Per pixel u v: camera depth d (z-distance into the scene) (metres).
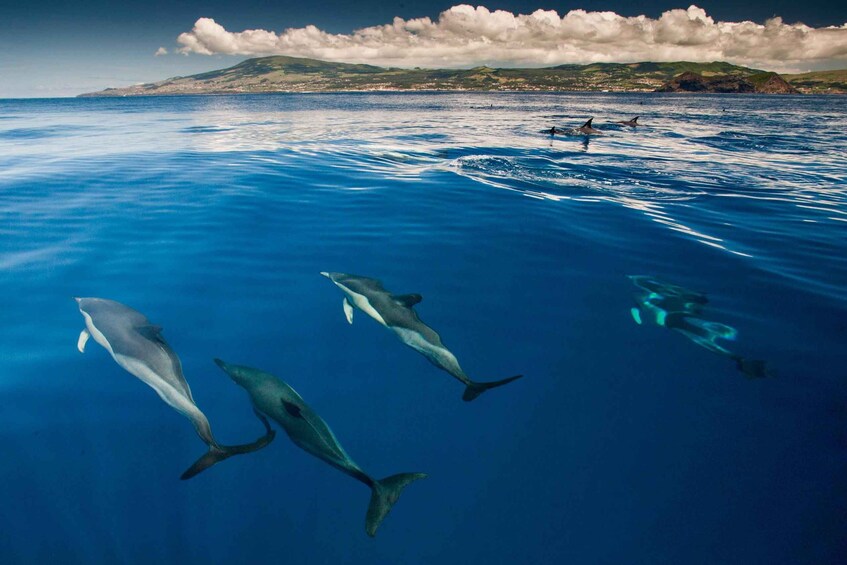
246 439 4.55
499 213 11.16
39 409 4.73
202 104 75.75
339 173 15.06
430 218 10.70
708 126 35.41
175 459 4.28
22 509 3.73
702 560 3.56
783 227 10.50
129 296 6.93
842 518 3.83
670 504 3.97
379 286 7.11
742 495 4.04
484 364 5.73
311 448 4.30
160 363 5.23
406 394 5.22
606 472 4.27
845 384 5.31
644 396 5.20
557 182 14.57
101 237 9.02
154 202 11.23
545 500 4.03
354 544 3.69
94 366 5.40
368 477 4.02
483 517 3.91
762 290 7.44
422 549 3.68
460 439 4.64
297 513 3.91
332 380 5.39
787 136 28.83
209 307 6.72
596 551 3.65
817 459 4.37
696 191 13.84
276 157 17.84
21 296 6.82
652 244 9.36
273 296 7.09
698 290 7.45
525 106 65.56
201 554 3.54
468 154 19.75
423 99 94.38
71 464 4.15
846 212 11.80
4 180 13.01
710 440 4.60
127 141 22.44
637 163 18.30
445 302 7.06
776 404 5.04
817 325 6.45
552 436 4.68
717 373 5.54
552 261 8.50
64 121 36.19
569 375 5.54
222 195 11.95
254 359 5.69
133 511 3.80
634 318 6.66
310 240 9.23
